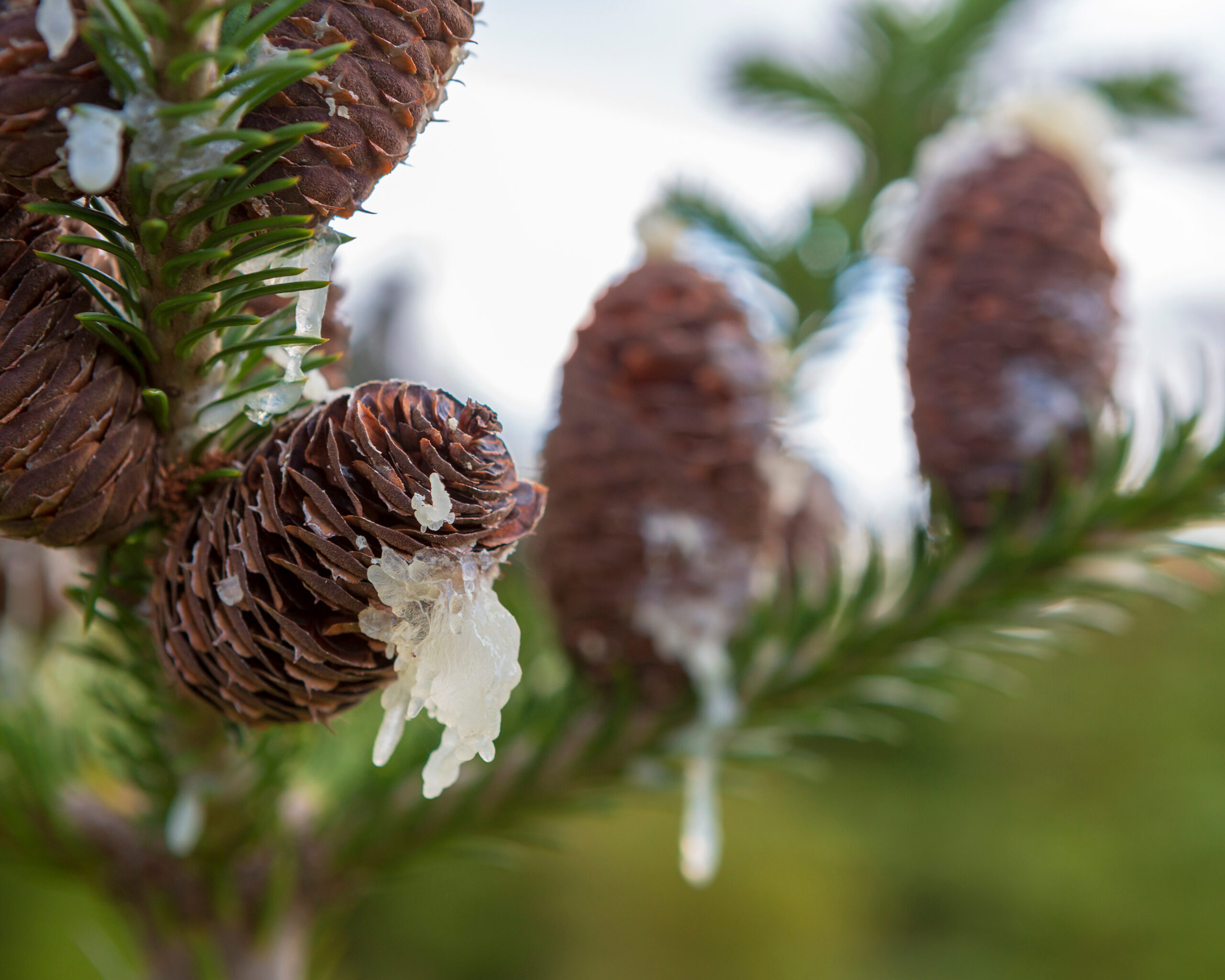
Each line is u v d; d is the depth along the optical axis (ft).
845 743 4.82
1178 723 4.53
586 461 1.22
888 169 1.55
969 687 4.11
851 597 1.27
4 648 1.26
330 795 1.24
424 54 0.99
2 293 1.00
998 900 4.40
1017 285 1.26
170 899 1.20
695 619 1.22
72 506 1.01
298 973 1.23
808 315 1.48
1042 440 1.26
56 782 1.21
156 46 0.87
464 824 1.23
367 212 1.00
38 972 3.01
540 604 1.26
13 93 0.89
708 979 4.25
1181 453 1.25
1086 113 1.30
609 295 1.24
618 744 1.23
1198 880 4.14
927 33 1.56
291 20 0.97
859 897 4.51
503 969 4.18
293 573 1.00
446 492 0.99
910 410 1.29
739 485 1.22
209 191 0.97
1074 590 1.27
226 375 1.03
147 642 1.10
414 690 1.01
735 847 4.49
